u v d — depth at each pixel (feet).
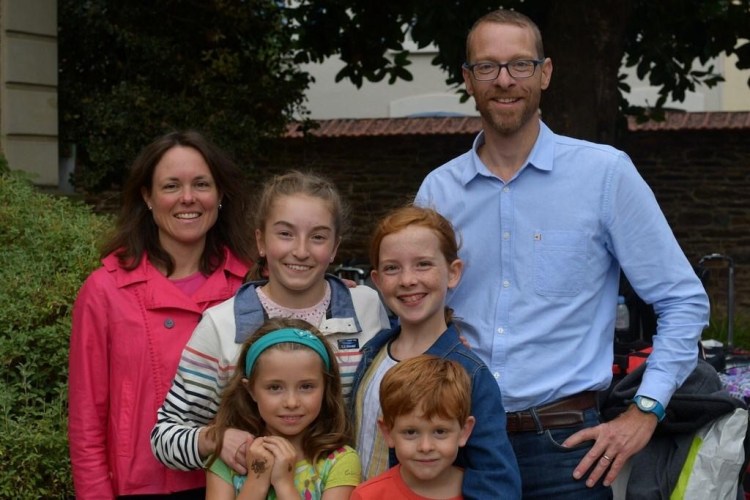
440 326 8.90
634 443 8.91
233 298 9.27
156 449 8.82
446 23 25.16
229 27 30.37
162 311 9.48
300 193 9.06
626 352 15.02
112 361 9.37
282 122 31.83
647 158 38.37
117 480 9.27
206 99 29.53
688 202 38.17
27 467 12.03
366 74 30.12
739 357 19.33
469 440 8.31
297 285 8.98
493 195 9.43
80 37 29.48
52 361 12.86
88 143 29.01
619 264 9.44
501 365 9.17
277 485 8.21
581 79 23.35
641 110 31.55
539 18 25.55
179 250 9.91
